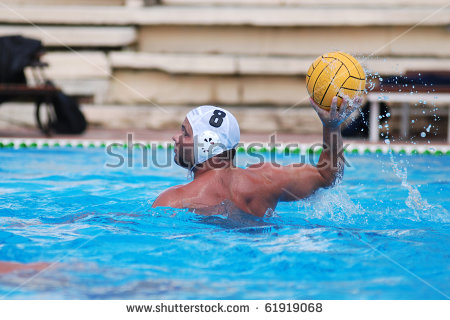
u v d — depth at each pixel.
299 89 36.47
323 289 7.14
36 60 30.02
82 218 10.36
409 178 18.19
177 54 36.53
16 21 35.97
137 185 15.99
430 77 30.89
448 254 8.44
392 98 29.12
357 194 14.83
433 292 7.08
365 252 8.44
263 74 36.38
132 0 36.28
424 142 29.28
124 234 9.16
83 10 35.97
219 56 36.00
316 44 36.56
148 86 36.81
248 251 8.39
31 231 9.55
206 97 36.97
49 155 24.03
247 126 35.50
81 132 30.91
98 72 35.97
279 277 7.53
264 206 9.52
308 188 9.62
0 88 28.30
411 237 9.34
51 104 30.52
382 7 36.34
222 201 9.36
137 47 37.25
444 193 14.96
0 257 8.16
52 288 7.10
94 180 16.97
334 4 37.16
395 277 7.52
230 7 36.88
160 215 9.57
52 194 13.98
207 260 8.06
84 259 8.09
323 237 9.13
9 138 28.02
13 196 13.58
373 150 26.62
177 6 38.12
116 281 7.34
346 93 8.98
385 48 35.81
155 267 7.81
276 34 36.72
